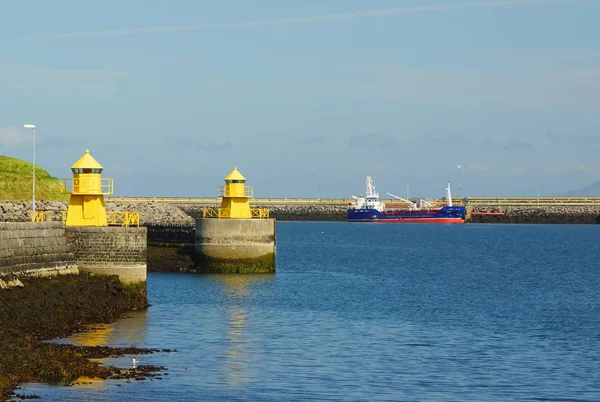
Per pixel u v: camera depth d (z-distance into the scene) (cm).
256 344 5509
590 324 6656
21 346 4628
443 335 6022
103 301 6281
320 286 8894
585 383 4703
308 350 5369
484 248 16712
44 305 5566
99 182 6875
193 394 4241
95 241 6531
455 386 4597
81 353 4866
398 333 6059
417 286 9262
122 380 4369
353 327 6272
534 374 4884
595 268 12044
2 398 3906
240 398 4241
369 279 9938
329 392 4416
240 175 9862
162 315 6469
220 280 8981
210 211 10581
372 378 4719
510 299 8206
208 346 5378
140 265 6700
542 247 17150
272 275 9644
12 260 5475
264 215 10169
